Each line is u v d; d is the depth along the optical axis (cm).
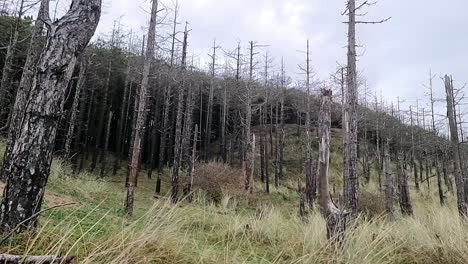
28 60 1141
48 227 371
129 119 3547
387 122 3753
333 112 3591
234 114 4050
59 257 284
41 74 362
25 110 358
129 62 3033
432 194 2594
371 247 532
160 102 3497
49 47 369
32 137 348
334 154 3484
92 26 398
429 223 721
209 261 453
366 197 1681
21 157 342
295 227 711
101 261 313
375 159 3525
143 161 3494
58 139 2886
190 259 430
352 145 985
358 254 486
